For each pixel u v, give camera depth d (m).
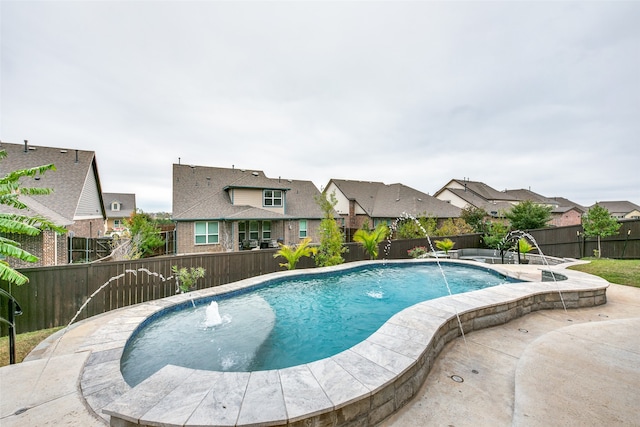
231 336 5.40
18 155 16.36
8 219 4.66
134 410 2.33
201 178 20.89
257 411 2.30
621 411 2.60
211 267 9.55
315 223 22.50
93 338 4.59
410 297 8.59
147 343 5.04
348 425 2.47
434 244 17.70
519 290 6.04
